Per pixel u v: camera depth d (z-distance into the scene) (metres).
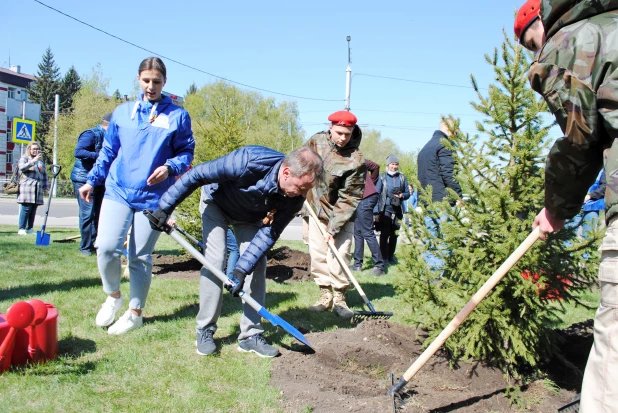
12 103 19.23
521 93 3.42
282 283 6.60
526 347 3.47
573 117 2.08
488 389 3.46
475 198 3.55
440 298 3.63
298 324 4.83
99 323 4.28
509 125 3.52
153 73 4.07
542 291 3.38
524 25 2.56
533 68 2.22
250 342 3.91
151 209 4.14
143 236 4.14
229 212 3.89
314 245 5.38
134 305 4.23
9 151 53.50
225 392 3.20
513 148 3.50
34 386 3.07
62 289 5.46
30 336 3.32
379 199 9.34
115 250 4.11
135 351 3.77
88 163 7.77
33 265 6.76
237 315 4.91
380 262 7.91
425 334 4.22
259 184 3.54
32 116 19.83
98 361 3.55
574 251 3.33
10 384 3.07
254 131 44.91
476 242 3.49
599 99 2.01
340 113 5.07
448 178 6.32
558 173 2.34
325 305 5.42
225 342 4.14
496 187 3.49
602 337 2.06
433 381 3.55
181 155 4.27
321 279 5.39
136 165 4.09
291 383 3.42
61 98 66.44
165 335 4.17
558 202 2.46
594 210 6.81
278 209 3.71
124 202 4.12
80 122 38.69
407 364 3.78
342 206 5.18
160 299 5.32
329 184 5.22
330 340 3.96
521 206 3.38
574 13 2.13
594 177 2.34
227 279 3.75
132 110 4.19
